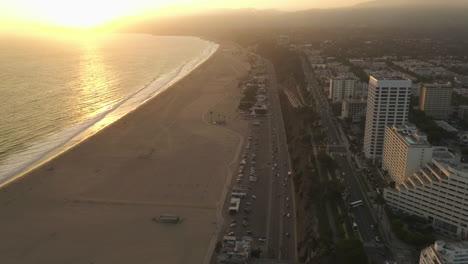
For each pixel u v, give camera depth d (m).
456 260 180.00
